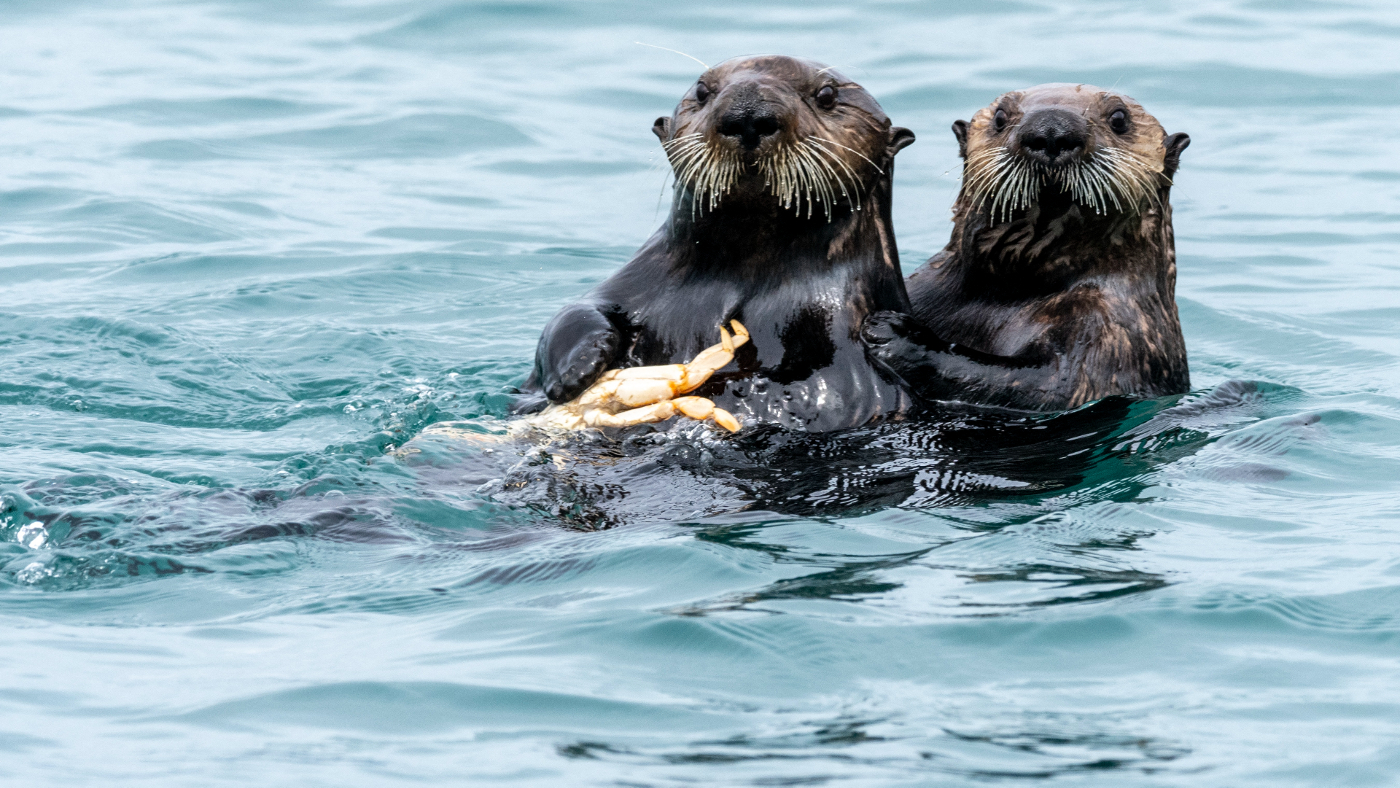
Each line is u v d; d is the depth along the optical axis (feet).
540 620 28.99
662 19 113.09
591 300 42.60
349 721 24.99
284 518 33.30
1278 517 35.83
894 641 27.91
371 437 42.22
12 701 25.44
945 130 89.61
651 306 42.70
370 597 30.32
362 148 89.56
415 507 34.47
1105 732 24.67
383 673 26.66
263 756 23.80
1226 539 34.12
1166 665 27.20
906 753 23.88
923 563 31.99
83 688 26.11
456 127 92.84
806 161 39.42
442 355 57.72
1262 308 64.95
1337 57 106.01
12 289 65.26
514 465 37.35
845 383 41.32
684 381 39.04
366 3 119.14
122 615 29.45
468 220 78.38
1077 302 45.06
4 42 109.50
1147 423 42.70
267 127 92.48
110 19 116.67
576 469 37.35
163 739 24.30
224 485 39.86
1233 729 24.82
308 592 30.55
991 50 104.53
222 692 25.98
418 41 110.11
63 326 58.13
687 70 103.40
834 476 38.11
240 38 111.45
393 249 73.05
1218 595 30.09
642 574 31.32
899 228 77.36
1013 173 44.04
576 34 110.93
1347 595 30.40
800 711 25.41
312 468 37.86
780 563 31.94
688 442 39.32
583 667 26.99
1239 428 43.04
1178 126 92.94
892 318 42.63
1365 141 91.25
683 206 41.75
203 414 48.78
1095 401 43.47
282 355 56.70
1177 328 47.39
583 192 83.76
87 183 80.74
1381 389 51.34
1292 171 86.22
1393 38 110.32
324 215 78.28
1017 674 26.76
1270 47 107.86
